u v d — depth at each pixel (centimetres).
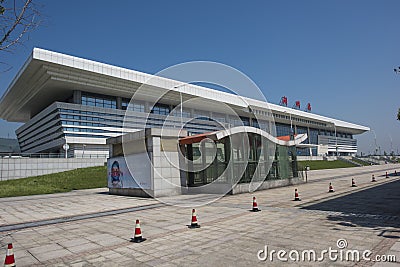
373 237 602
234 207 1086
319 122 8488
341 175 2931
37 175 3091
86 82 3931
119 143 1788
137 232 668
